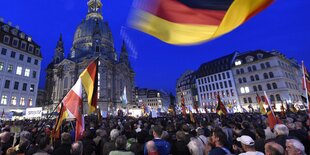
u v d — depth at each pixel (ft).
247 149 12.39
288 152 10.44
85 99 211.00
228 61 253.03
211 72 265.54
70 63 272.51
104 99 248.93
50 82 293.64
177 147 16.99
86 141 19.63
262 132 19.80
